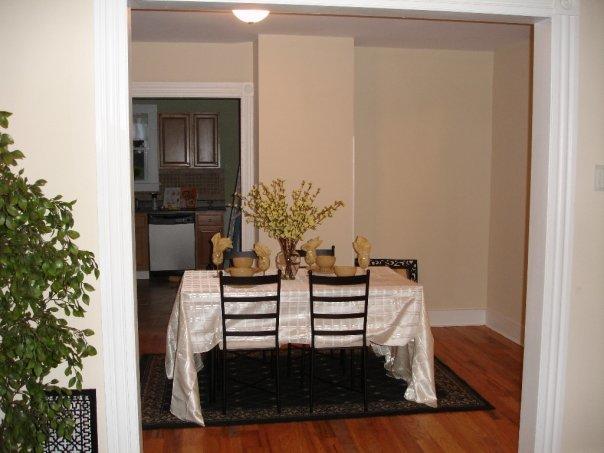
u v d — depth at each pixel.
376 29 4.65
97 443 2.35
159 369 4.46
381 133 5.46
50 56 2.19
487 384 4.15
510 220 5.27
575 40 2.54
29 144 2.21
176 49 5.18
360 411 3.66
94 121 2.22
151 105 8.26
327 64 5.00
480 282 5.74
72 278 1.90
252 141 5.34
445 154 5.55
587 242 2.64
